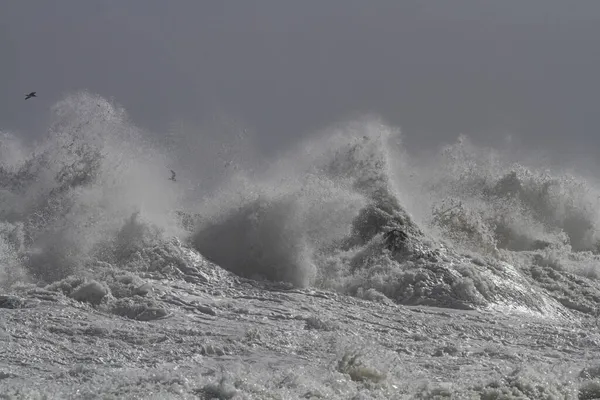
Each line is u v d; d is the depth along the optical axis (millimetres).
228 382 34312
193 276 65625
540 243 94875
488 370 42625
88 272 63594
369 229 78312
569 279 80062
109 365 41188
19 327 47219
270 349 46125
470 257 76875
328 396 33781
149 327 50312
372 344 44125
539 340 54219
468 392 34875
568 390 35781
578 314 71125
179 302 57625
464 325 58000
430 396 34938
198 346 45469
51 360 41594
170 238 70875
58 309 52625
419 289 67688
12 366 39938
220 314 55938
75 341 45719
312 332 51500
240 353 45031
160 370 38250
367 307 62188
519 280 74438
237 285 65562
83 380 37219
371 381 37375
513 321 61375
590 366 41844
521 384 35750
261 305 59719
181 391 32969
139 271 65688
